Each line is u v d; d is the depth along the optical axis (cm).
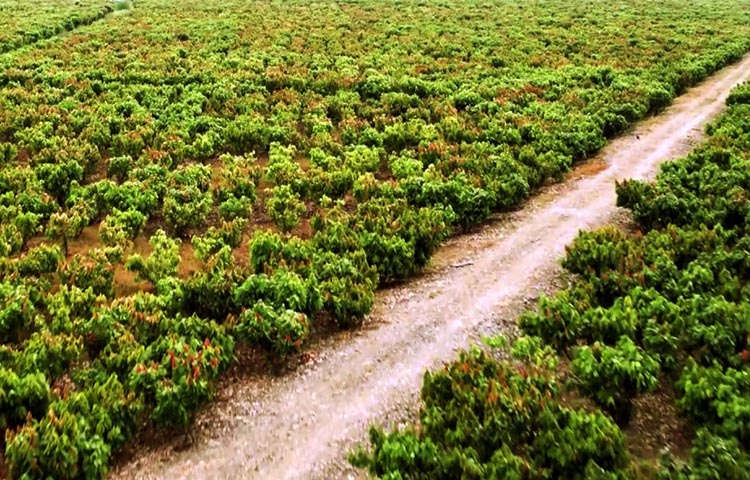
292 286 1297
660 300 1180
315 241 1584
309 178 1997
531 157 2184
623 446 898
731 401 938
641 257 1421
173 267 1498
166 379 1054
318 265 1447
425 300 1457
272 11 5744
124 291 1480
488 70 3506
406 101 2872
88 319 1270
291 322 1201
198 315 1352
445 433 924
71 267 1419
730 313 1131
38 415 1020
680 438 1020
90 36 4338
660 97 3003
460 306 1426
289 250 1497
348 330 1351
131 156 2253
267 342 1209
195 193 1864
